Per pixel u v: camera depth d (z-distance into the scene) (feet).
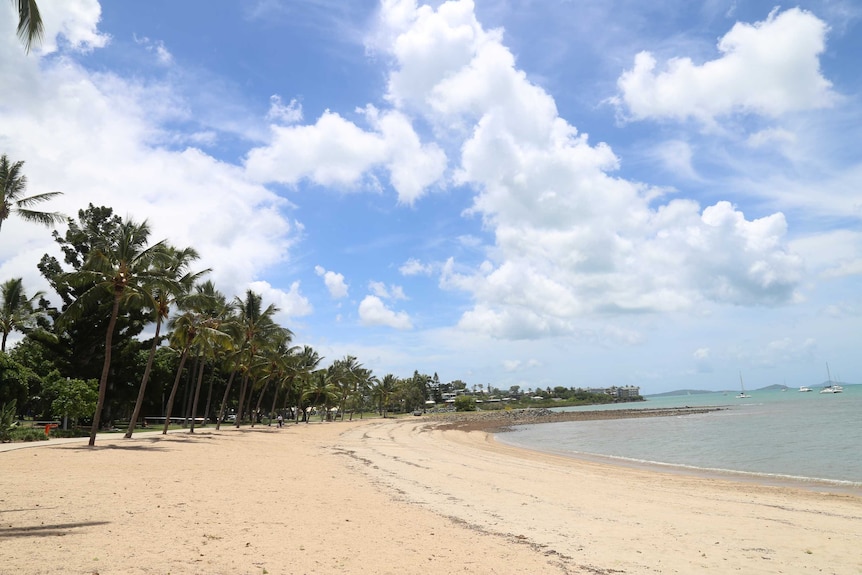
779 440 168.14
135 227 103.65
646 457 137.28
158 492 49.42
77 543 29.84
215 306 148.77
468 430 280.51
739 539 42.45
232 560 28.71
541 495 63.36
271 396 322.75
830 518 52.65
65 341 166.91
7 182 83.10
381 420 383.65
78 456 75.36
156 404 209.77
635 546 38.99
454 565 31.04
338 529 38.86
